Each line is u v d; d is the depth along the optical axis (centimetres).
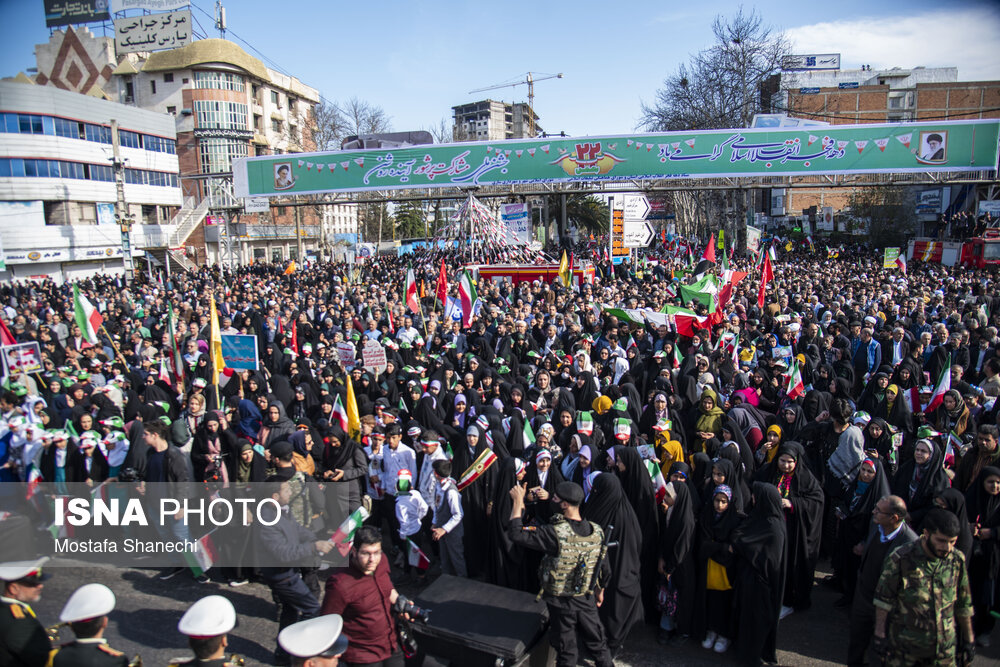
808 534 554
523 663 426
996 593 511
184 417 778
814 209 4953
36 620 374
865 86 5600
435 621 446
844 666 497
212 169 5109
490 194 2745
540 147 2578
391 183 2706
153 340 1372
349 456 638
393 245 5569
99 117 3656
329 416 797
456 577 506
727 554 508
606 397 773
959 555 402
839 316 1235
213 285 2422
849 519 569
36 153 3228
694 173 2505
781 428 694
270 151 5731
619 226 2712
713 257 1708
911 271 2389
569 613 443
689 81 3966
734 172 2478
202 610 334
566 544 443
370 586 408
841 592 605
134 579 635
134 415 838
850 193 5131
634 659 515
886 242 4006
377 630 409
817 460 639
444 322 1312
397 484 630
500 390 849
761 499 495
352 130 5653
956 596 405
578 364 927
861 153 2389
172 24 5019
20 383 834
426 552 645
